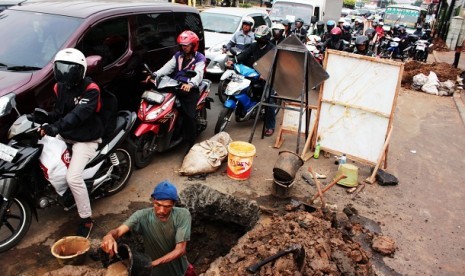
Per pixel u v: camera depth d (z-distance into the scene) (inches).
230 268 127.7
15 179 130.8
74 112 136.1
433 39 906.7
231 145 206.4
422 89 444.5
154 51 234.5
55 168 138.6
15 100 153.6
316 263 124.9
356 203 191.0
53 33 182.5
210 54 362.3
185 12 266.7
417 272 146.4
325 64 221.5
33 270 133.0
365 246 157.8
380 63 207.9
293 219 153.9
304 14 546.3
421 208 191.8
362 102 216.8
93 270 119.6
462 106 382.9
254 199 186.2
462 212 191.2
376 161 219.5
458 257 157.2
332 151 231.8
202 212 179.0
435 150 269.0
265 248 133.0
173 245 116.7
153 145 204.5
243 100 251.1
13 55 176.2
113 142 161.3
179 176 201.5
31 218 143.3
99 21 192.9
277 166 181.0
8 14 199.0
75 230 153.9
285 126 254.5
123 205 172.7
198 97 211.2
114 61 203.2
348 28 479.8
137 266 101.5
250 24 348.5
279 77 235.6
